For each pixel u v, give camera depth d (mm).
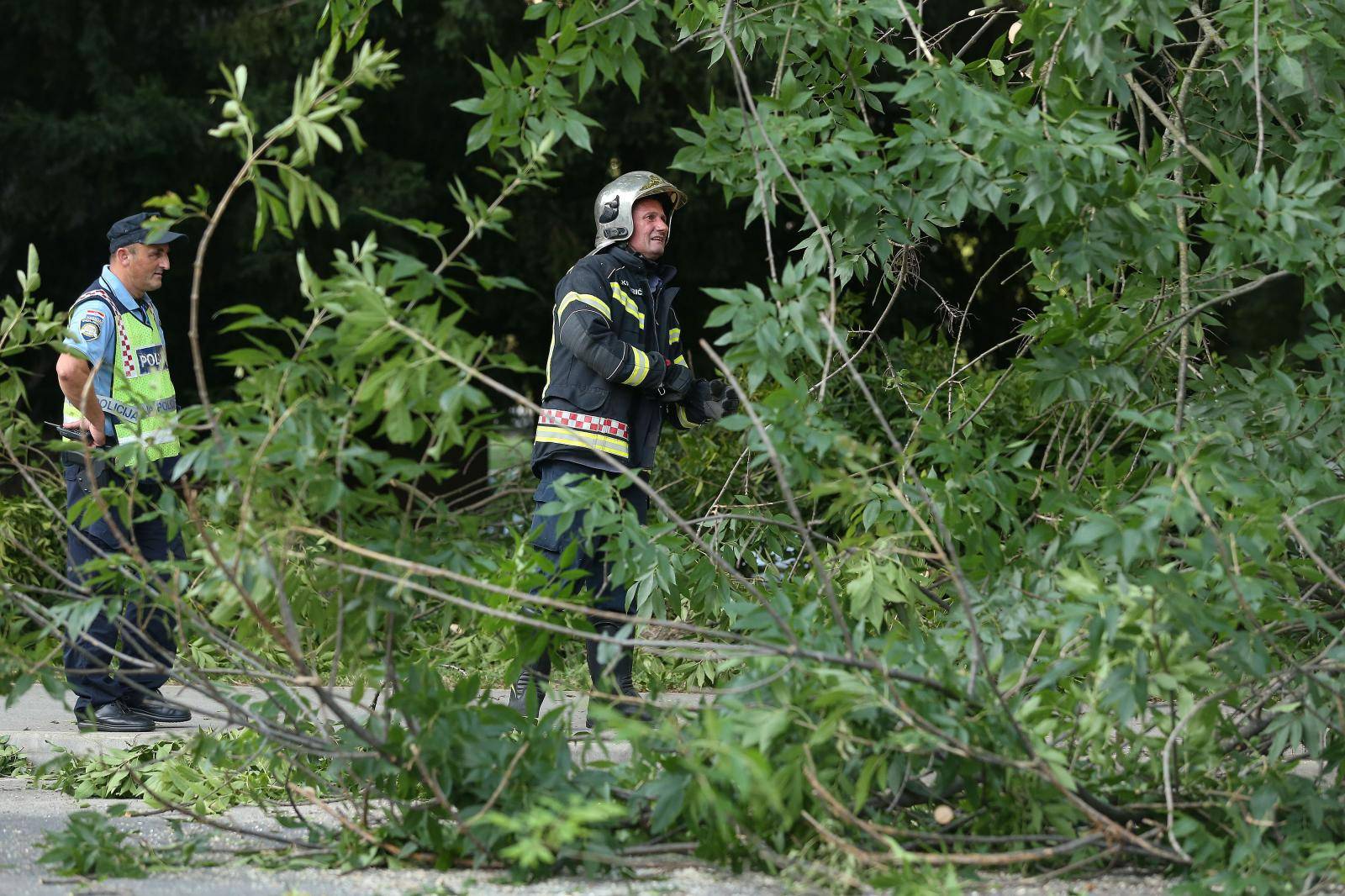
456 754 5398
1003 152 6062
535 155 5371
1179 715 5516
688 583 8312
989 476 6391
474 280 23109
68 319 8664
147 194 22266
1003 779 5273
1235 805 5273
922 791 5484
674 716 5512
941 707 5121
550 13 6922
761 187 6141
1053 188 5930
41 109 22828
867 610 6746
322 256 22328
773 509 10422
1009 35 7156
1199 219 8625
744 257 23547
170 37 22781
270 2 21562
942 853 5297
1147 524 5098
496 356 5297
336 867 5590
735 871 5305
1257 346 20562
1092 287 8008
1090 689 5582
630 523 6910
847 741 5102
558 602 5180
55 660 8578
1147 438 7062
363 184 21797
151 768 7477
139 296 9023
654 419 8391
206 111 21672
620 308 8219
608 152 22266
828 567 7090
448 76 22562
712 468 12328
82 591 5848
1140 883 5207
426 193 22469
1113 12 6148
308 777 6172
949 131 6309
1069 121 6047
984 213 6543
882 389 12414
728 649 5242
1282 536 5945
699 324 23469
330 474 5156
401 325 5102
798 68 7852
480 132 6801
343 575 5434
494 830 5359
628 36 7137
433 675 5660
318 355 5219
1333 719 5582
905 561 7445
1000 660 5746
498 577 6102
